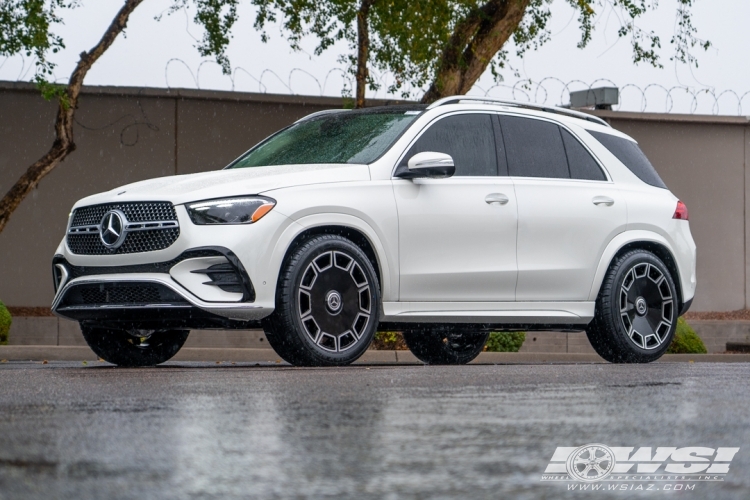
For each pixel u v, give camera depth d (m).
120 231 6.73
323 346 6.80
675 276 8.77
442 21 14.23
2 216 14.06
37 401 4.02
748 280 20.08
